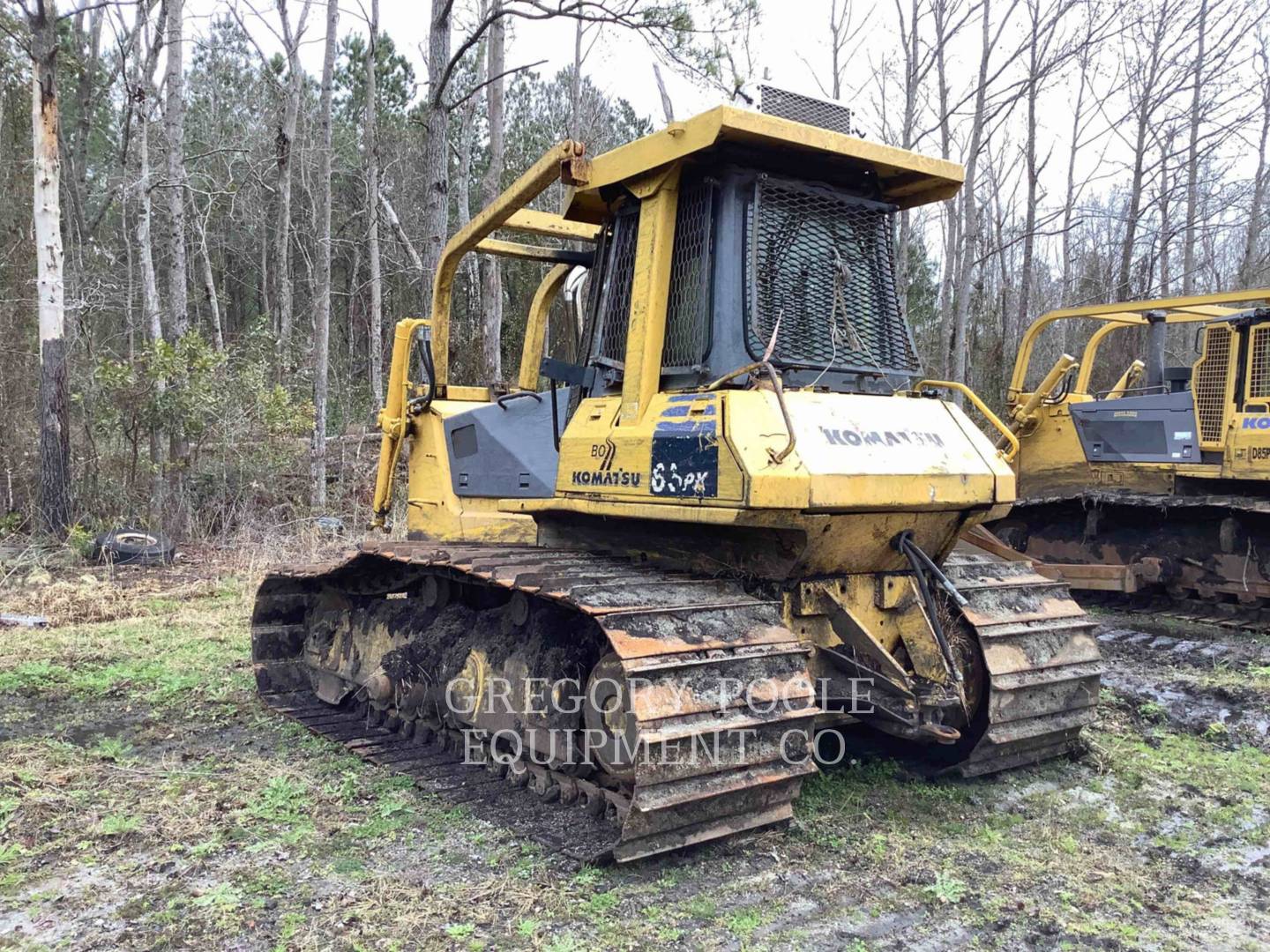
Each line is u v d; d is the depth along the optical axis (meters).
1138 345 21.91
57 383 11.62
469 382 18.47
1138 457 9.49
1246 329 8.72
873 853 3.83
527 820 4.04
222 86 31.86
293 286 33.97
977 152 15.99
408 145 28.44
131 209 24.00
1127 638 8.12
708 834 3.65
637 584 3.80
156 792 4.41
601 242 4.67
